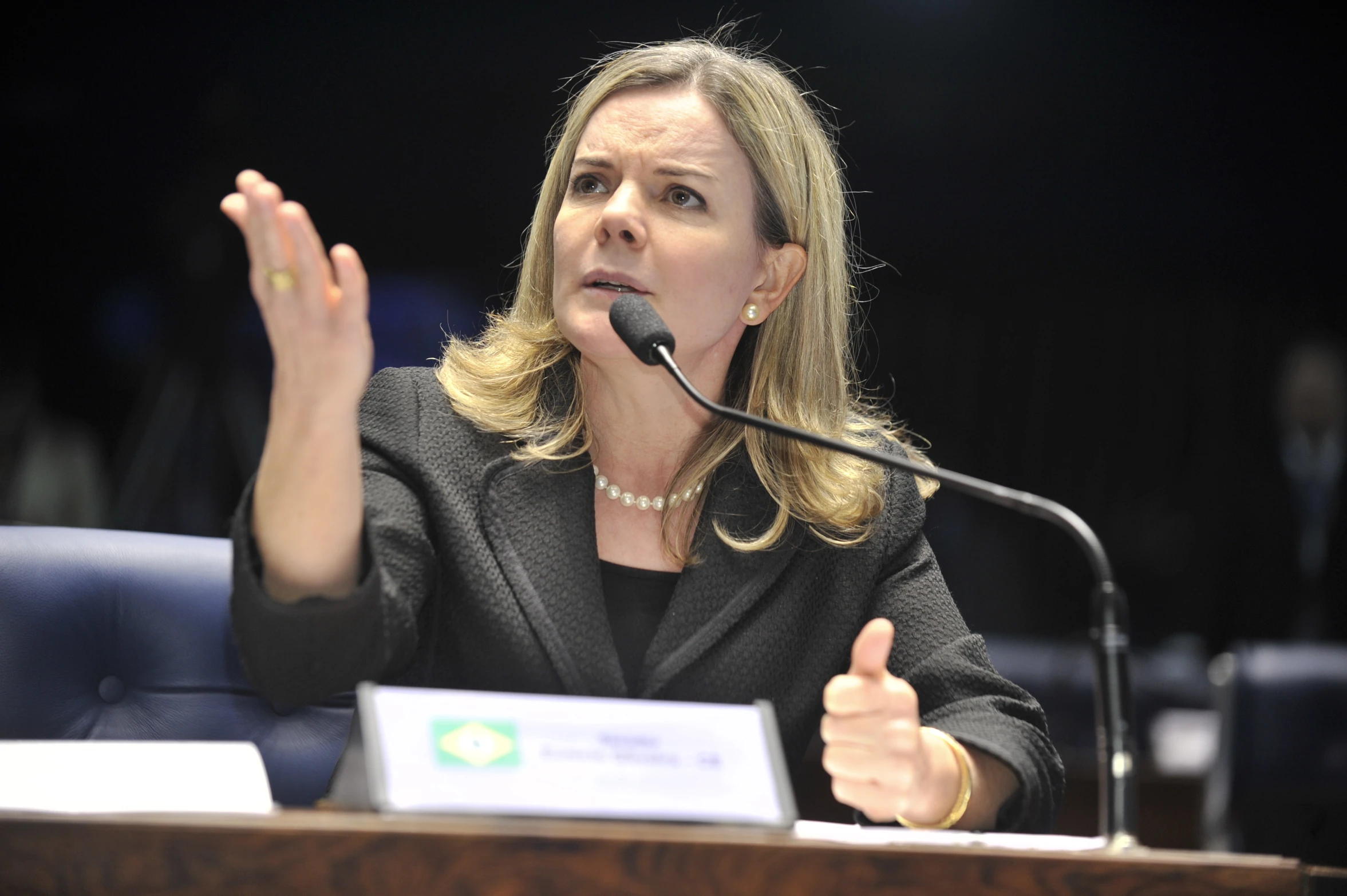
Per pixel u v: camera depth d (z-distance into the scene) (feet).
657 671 17.58
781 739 18.13
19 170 79.82
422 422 18.53
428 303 83.76
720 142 19.24
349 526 13.16
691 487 19.10
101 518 57.67
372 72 82.02
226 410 52.16
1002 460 92.99
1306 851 30.50
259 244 12.05
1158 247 90.53
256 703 20.27
